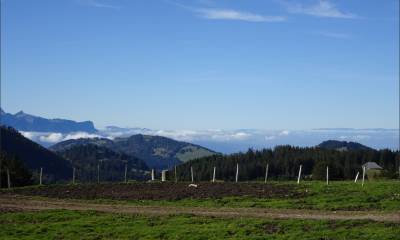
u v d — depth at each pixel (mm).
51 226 43250
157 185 69250
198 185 67500
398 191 57031
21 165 95938
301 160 186625
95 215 47625
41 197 59438
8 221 45781
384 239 35719
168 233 39625
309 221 42312
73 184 73250
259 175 188000
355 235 37062
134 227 42062
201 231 39688
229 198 55469
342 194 56062
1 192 63906
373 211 47531
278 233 38781
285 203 51875
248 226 40875
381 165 172500
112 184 71625
